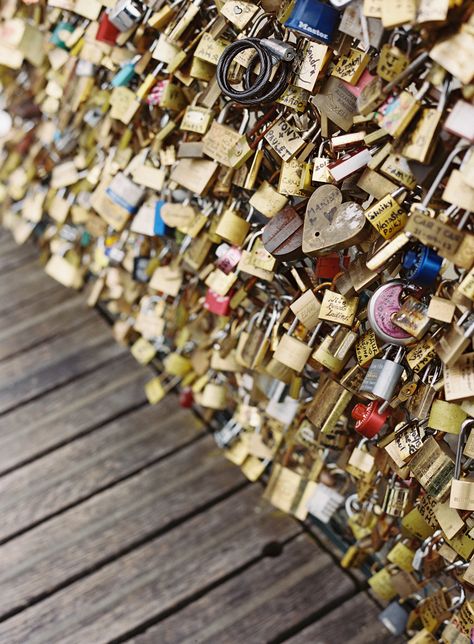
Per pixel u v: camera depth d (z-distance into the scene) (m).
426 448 1.35
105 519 2.19
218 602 1.98
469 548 1.34
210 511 2.19
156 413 2.49
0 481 2.32
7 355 2.77
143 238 2.11
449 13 1.07
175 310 2.14
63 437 2.44
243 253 1.63
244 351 1.75
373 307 1.32
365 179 1.31
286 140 1.44
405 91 1.20
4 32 2.56
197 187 1.66
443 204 1.22
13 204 3.25
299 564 2.04
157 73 1.73
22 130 2.98
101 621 1.96
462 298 1.19
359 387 1.46
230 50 1.40
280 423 1.85
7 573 2.08
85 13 1.93
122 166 2.03
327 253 1.39
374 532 1.70
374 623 1.89
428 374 1.35
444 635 1.45
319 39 1.29
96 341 2.79
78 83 2.19
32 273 3.13
